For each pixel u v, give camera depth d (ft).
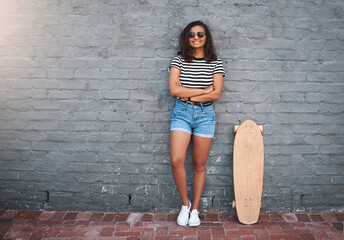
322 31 9.12
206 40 8.64
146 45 9.16
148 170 9.68
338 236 8.39
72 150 9.63
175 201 9.77
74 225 8.98
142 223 9.11
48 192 9.81
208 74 8.55
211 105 8.80
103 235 8.45
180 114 8.60
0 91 9.39
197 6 9.00
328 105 9.39
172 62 8.57
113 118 9.47
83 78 9.32
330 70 9.26
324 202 9.78
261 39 9.14
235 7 9.02
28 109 9.47
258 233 8.55
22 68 9.30
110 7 9.05
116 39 9.16
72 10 9.07
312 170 9.66
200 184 9.14
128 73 9.29
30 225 8.95
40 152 9.66
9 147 9.64
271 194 9.75
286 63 9.24
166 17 9.05
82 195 9.80
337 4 9.02
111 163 9.68
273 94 9.36
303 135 9.52
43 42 9.19
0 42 9.20
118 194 9.78
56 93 9.39
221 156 9.62
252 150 9.25
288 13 9.05
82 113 9.46
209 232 8.60
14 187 9.80
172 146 8.58
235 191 9.22
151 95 9.36
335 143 9.54
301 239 8.25
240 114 9.44
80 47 9.21
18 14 9.09
